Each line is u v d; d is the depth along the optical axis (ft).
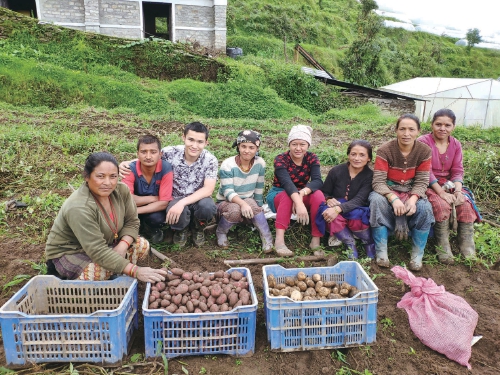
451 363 8.80
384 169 12.67
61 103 38.50
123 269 9.12
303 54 79.30
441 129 13.02
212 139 28.50
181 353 8.48
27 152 19.97
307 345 8.79
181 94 44.34
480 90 63.00
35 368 7.98
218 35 60.90
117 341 8.10
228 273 9.78
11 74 37.76
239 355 8.65
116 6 56.80
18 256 12.01
